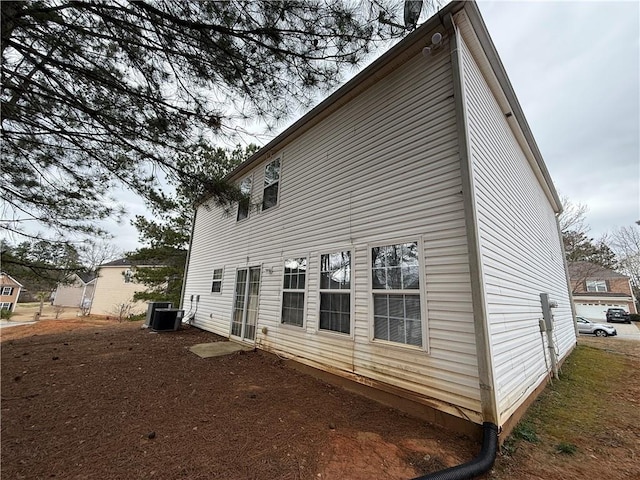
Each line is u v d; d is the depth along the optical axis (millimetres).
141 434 2764
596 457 2703
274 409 3500
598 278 28312
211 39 2809
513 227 4969
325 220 5523
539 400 4363
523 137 6406
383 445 2732
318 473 2254
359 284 4535
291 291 6008
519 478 2330
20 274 5324
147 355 6070
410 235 3955
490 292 3344
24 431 2746
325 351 4867
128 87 3094
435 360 3377
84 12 2645
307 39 2904
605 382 5605
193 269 11625
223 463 2328
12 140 3461
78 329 10242
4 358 5555
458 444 2811
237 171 9242
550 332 5836
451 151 3693
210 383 4418
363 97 5223
